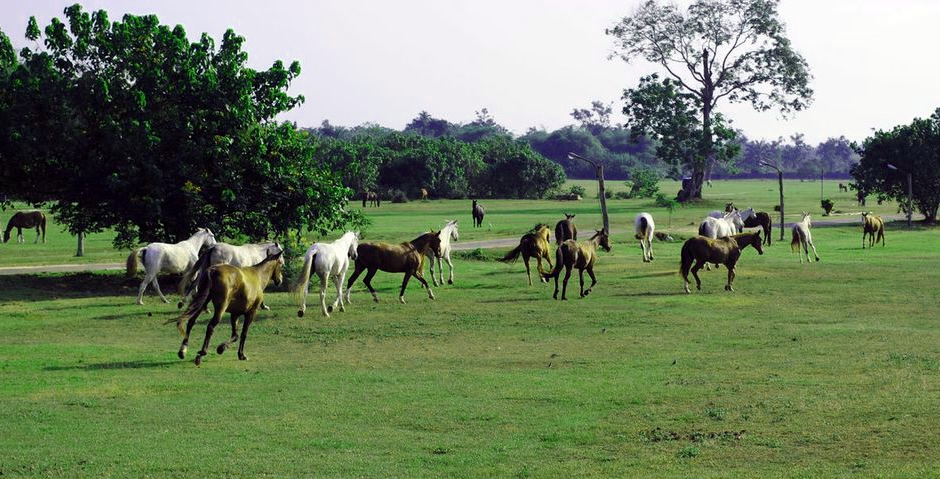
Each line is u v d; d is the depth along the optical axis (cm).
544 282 3284
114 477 1063
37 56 3253
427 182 11600
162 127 3281
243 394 1536
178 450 1185
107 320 2441
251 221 3391
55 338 2184
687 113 9769
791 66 9500
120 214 3325
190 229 3256
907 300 2759
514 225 6462
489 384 1619
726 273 3566
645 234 4109
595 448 1196
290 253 3192
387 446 1214
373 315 2519
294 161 3462
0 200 3684
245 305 1841
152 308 2659
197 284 1948
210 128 3297
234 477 1067
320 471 1089
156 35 3322
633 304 2719
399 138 12900
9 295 2927
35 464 1112
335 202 3472
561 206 9350
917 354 1831
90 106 3231
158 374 1711
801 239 4019
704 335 2170
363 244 2727
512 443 1224
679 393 1512
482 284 3247
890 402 1368
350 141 13425
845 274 3484
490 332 2252
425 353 1980
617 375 1697
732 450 1158
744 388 1534
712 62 9812
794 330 2217
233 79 3309
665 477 1039
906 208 7269
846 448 1143
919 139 6906
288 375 1714
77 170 3209
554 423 1329
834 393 1459
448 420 1357
